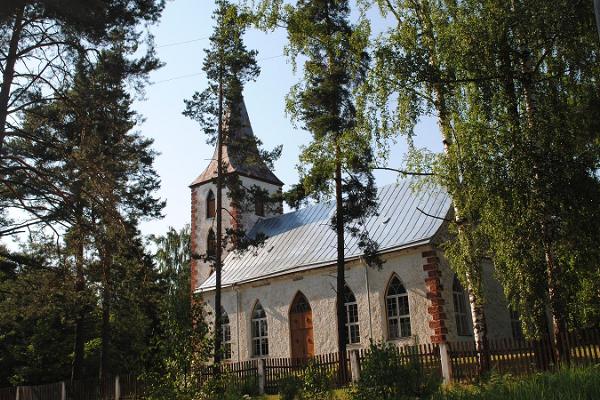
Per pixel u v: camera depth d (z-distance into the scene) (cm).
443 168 1566
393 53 1559
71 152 1894
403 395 1270
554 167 1347
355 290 2852
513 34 1464
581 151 1377
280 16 2000
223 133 2842
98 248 1966
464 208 1504
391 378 1298
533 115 1425
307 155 2041
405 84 1595
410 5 1705
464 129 1475
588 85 1450
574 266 1385
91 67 1875
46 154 2081
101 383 2483
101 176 1900
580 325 1609
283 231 3638
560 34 1417
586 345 1367
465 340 2611
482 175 1409
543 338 1446
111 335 3456
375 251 2386
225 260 3797
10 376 3316
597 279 1545
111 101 1891
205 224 4153
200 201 4241
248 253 3638
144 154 2809
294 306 3103
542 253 1384
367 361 1349
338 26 2216
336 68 2164
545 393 937
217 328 1487
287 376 1795
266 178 4344
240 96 2812
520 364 1499
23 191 1939
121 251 2047
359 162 1909
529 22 1414
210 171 4288
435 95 1611
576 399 873
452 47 1505
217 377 1415
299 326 3056
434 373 1458
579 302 1590
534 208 1349
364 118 1667
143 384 2242
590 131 1381
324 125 2058
